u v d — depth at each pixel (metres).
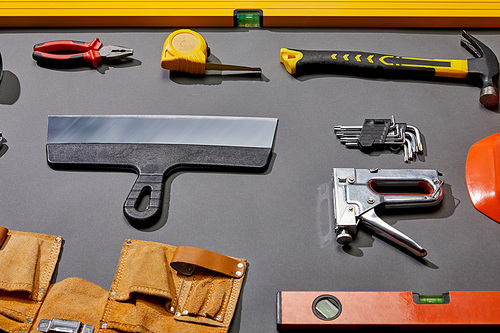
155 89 1.74
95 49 1.80
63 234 1.45
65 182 1.55
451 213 1.47
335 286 1.35
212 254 1.34
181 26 1.91
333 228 1.45
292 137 1.63
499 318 1.25
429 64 1.73
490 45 1.84
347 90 1.73
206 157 1.56
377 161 1.57
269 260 1.40
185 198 1.51
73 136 1.61
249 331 1.28
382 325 1.25
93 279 1.37
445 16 1.85
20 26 1.92
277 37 1.88
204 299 1.30
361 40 1.87
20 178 1.56
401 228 1.45
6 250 1.37
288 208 1.49
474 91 1.73
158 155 1.56
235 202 1.50
